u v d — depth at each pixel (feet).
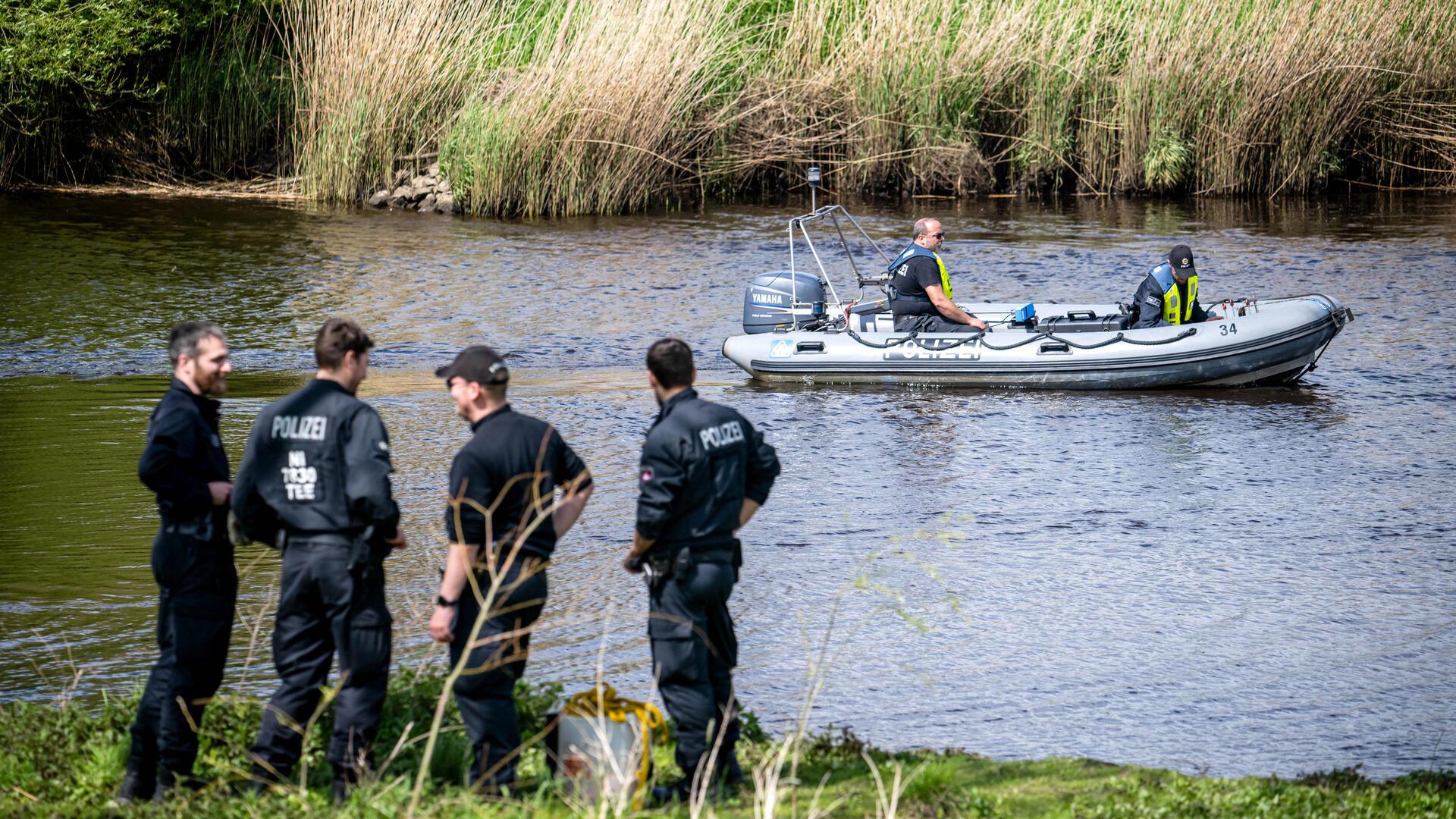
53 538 113.19
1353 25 318.24
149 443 59.00
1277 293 217.56
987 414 157.28
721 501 60.18
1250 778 68.49
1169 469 134.72
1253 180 326.65
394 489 126.62
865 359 170.30
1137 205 315.78
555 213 306.96
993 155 335.47
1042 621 97.96
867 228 284.20
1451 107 327.06
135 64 338.54
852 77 326.24
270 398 160.25
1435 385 165.89
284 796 59.16
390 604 99.76
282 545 59.26
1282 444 142.92
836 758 68.28
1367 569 107.76
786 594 103.04
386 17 318.65
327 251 259.60
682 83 310.24
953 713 83.56
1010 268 240.94
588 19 313.53
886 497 126.62
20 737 66.69
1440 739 80.48
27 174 342.64
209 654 59.82
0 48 311.27
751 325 180.75
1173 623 97.55
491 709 59.57
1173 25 324.19
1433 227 277.23
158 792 59.82
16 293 220.23
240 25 351.05
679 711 60.44
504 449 58.75
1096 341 166.50
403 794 57.93
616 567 108.17
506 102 311.68
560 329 199.72
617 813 54.90
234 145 347.77
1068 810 61.31
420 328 199.62
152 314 206.80
